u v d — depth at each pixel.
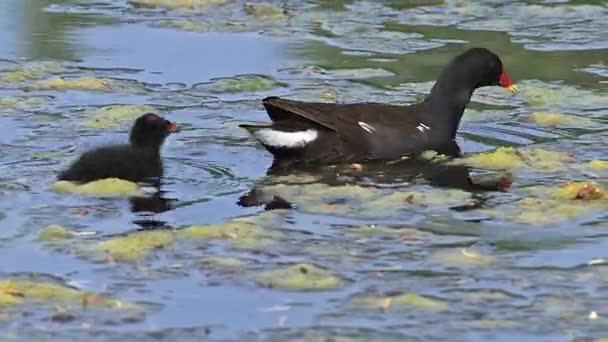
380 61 19.92
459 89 15.80
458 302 10.70
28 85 18.30
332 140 14.96
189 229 12.30
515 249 11.95
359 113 15.25
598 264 11.55
